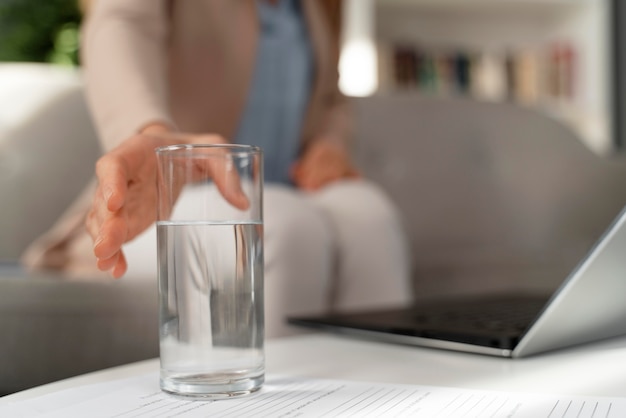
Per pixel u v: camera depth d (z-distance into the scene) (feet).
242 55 4.86
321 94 5.84
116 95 3.43
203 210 2.11
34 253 4.18
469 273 6.93
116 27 3.72
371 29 11.36
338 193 4.48
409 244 7.45
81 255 3.98
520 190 8.26
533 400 2.03
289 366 2.49
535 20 13.19
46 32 10.48
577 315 2.50
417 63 12.17
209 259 2.11
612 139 12.77
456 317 3.02
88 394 2.16
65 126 6.01
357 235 4.27
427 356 2.63
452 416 1.93
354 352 2.71
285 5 5.56
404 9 12.53
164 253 2.14
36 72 6.38
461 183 7.95
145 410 2.02
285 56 5.42
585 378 2.25
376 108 7.95
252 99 5.29
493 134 8.44
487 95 12.51
